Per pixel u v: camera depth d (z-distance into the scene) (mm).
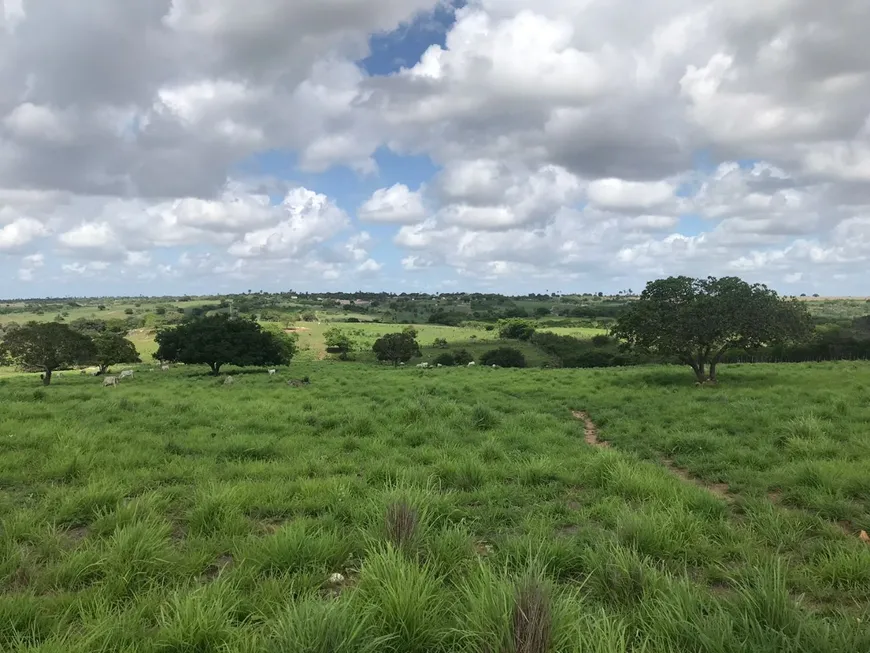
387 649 3375
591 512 6777
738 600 3867
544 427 13422
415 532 5094
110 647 3494
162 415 14539
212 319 52281
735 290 25797
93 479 7734
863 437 10562
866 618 3943
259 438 11391
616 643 3174
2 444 9969
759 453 9836
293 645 3078
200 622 3535
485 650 3121
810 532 6062
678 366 37375
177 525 6316
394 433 12219
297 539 5078
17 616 3818
